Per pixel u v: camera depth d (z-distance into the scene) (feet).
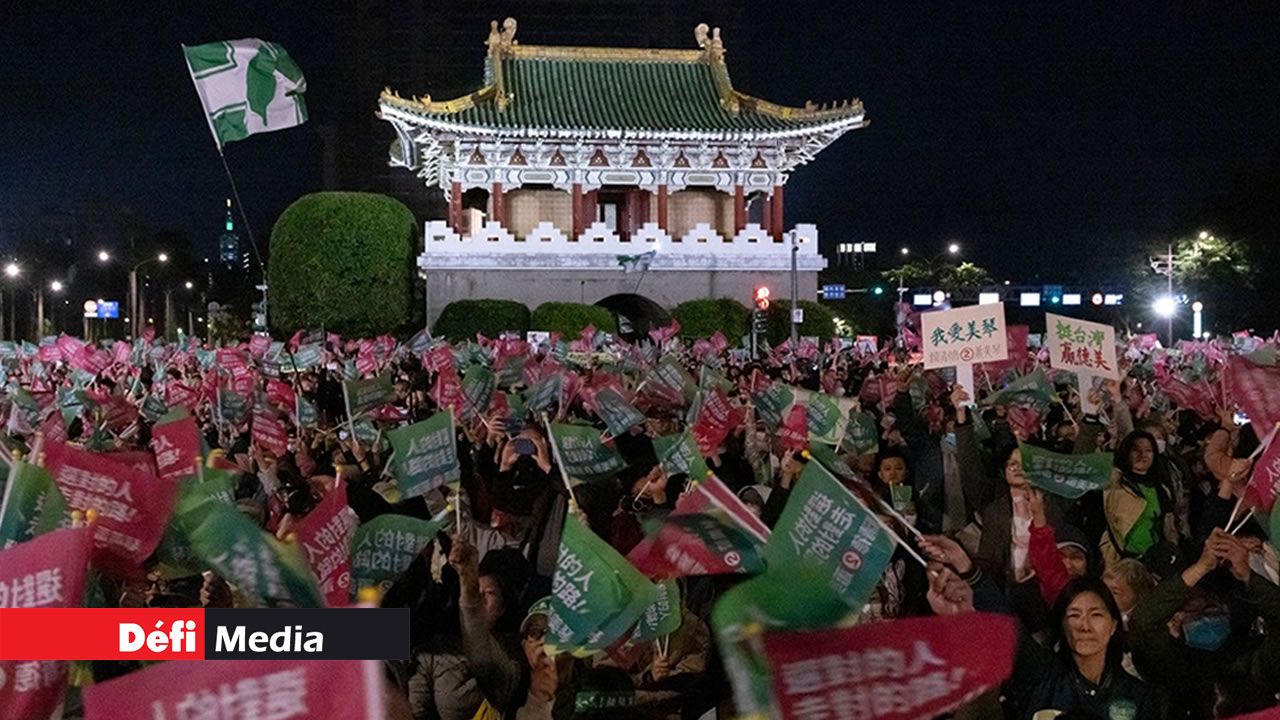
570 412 63.00
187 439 36.01
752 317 192.34
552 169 215.51
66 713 19.98
